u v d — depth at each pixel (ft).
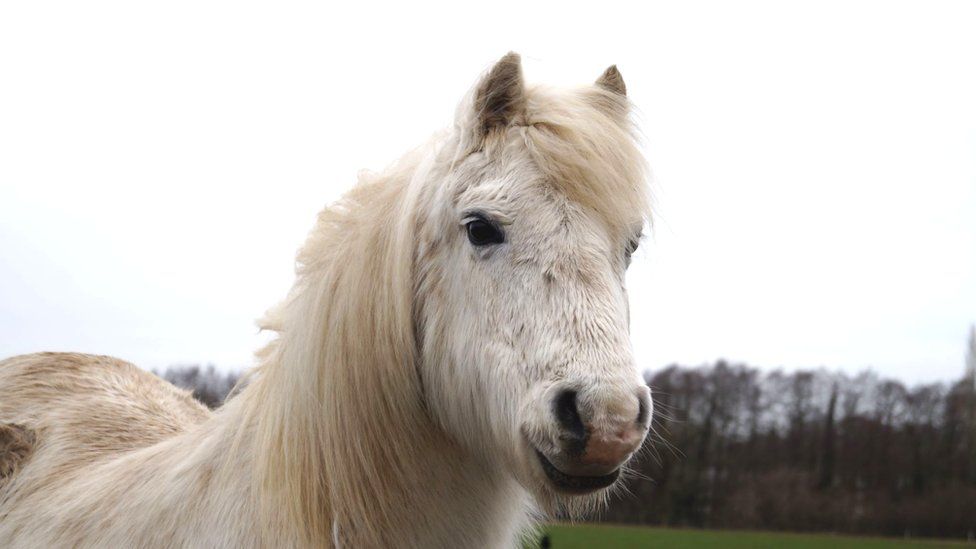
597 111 8.44
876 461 124.98
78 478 10.27
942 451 127.03
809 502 120.98
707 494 114.42
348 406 8.24
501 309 7.60
